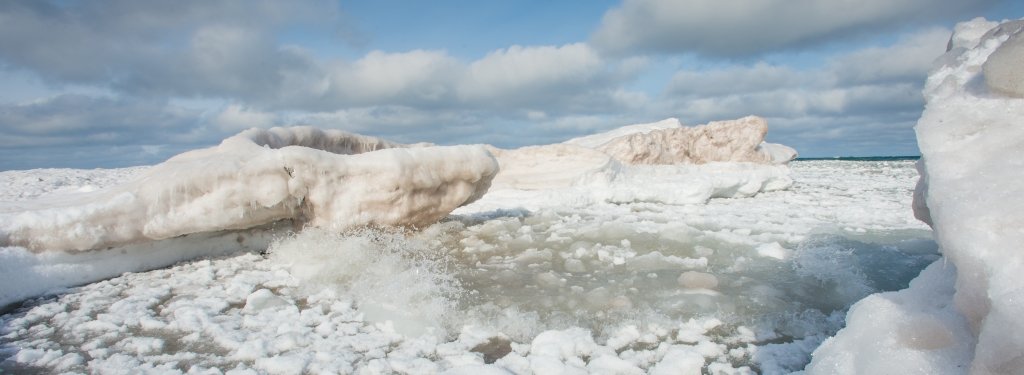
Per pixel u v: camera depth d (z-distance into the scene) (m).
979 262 1.50
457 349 2.66
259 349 2.60
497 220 6.25
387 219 4.83
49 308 3.24
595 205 8.30
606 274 4.06
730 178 9.52
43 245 3.64
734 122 12.62
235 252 4.60
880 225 6.50
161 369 2.42
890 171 17.75
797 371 2.29
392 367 2.44
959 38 2.48
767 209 7.96
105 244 3.86
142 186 4.09
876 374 1.56
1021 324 1.25
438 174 5.08
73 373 2.40
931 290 1.90
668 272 4.08
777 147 14.83
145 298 3.39
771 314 3.12
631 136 11.91
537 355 2.56
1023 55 1.80
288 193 4.41
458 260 4.53
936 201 1.79
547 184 9.30
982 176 1.70
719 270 4.18
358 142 9.51
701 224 6.45
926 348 1.58
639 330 2.91
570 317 3.10
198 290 3.60
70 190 6.56
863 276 3.95
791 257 4.58
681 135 12.49
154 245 4.19
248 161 4.35
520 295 3.53
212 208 4.13
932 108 2.14
